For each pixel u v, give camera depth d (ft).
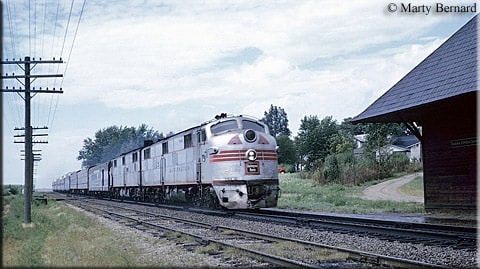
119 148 450.71
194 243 51.98
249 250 43.14
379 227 56.24
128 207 122.52
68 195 275.80
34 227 68.80
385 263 37.68
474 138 70.49
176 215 88.99
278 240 51.03
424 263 34.83
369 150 200.44
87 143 538.88
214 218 79.77
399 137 302.86
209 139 87.81
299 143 310.86
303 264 35.94
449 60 73.82
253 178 83.56
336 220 73.92
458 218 67.21
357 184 163.94
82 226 72.28
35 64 90.63
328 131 299.58
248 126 89.51
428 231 54.24
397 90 80.79
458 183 73.87
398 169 179.93
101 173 205.57
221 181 84.28
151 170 129.08
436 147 78.38
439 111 77.41
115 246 47.93
